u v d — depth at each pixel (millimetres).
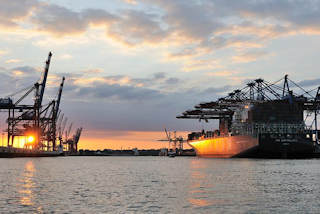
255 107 125938
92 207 30734
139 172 76125
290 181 49156
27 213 28484
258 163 97250
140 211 28938
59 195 37844
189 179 55219
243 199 34000
